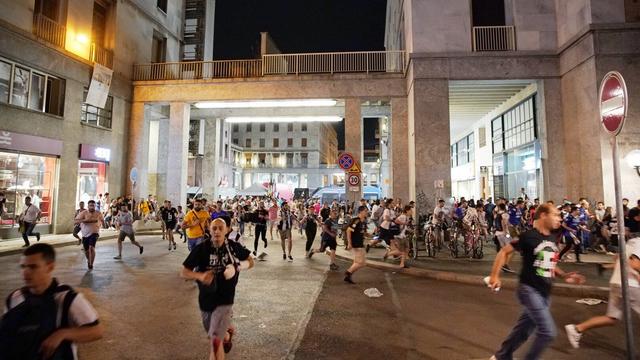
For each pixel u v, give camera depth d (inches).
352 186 538.6
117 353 183.2
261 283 347.3
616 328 224.2
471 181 1108.5
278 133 3196.4
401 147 770.8
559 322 237.6
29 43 644.1
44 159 684.7
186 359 176.6
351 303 280.8
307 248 512.7
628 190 512.1
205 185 1207.6
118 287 322.0
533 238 157.5
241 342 199.8
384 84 788.6
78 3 755.4
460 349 191.2
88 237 401.7
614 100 161.6
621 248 155.9
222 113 979.9
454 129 1128.2
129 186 866.8
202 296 154.4
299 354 184.2
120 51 860.6
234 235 168.6
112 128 831.7
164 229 686.5
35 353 84.4
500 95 775.1
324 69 840.9
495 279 163.0
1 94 606.9
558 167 616.1
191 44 1507.1
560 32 629.6
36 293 91.5
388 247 462.6
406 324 231.5
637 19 535.8
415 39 663.8
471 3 688.4
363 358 179.9
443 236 545.0
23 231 534.9
